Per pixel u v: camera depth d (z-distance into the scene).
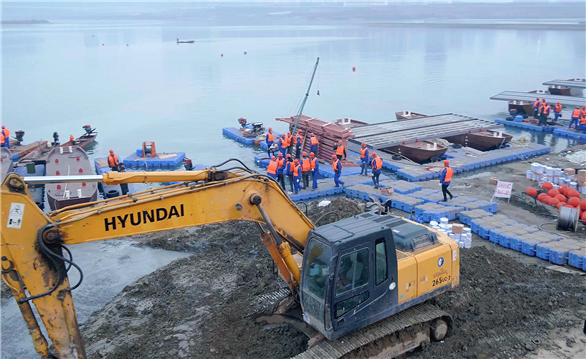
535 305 12.68
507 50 86.62
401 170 25.39
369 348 10.29
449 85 53.94
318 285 9.57
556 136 33.56
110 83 58.66
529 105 37.81
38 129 37.34
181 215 8.82
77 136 35.25
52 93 52.44
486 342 11.34
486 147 30.06
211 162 28.73
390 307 10.26
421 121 34.03
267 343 11.23
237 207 9.34
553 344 11.28
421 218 19.08
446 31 136.38
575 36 111.00
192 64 74.62
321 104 45.28
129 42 119.62
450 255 11.23
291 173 22.19
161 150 31.44
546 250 15.56
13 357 11.51
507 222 17.94
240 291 13.48
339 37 123.12
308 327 10.84
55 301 7.95
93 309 13.44
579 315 12.38
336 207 18.38
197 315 12.55
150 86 56.16
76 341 8.18
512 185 22.53
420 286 10.73
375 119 39.25
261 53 87.88
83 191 20.69
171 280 14.45
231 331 11.71
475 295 13.00
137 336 11.81
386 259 9.97
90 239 8.12
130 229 8.43
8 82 60.09
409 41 107.12
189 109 43.69
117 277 15.09
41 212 7.73
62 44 114.81
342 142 26.95
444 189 20.08
